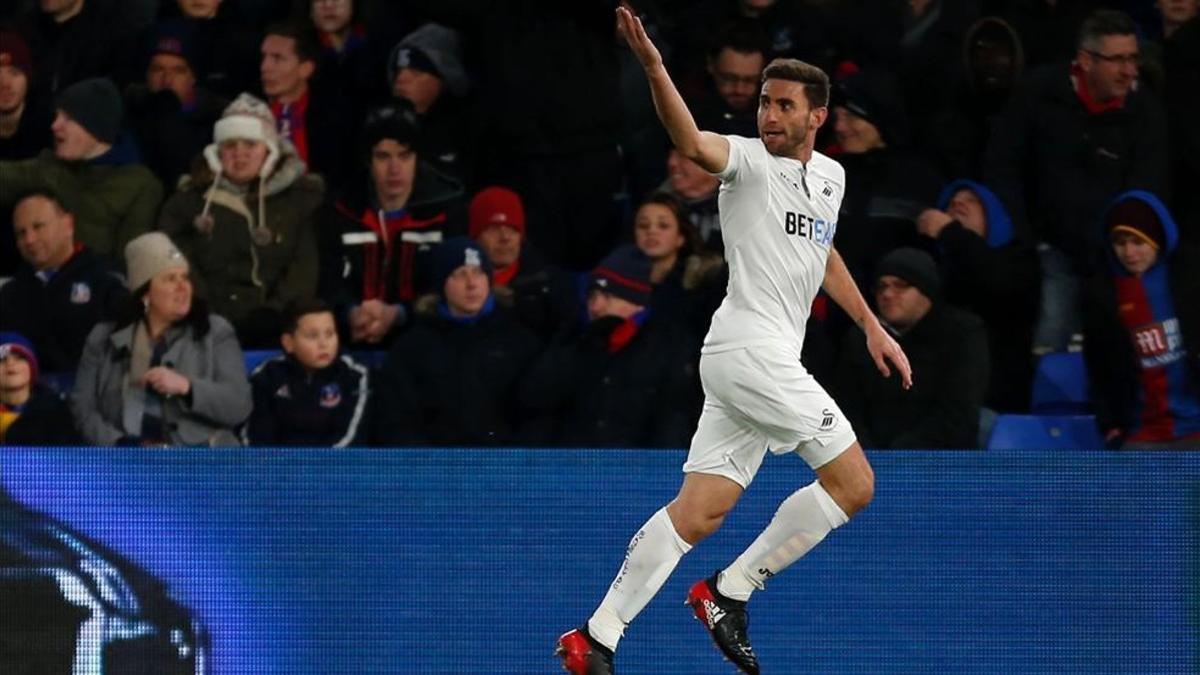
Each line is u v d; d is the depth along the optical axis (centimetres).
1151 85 3572
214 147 3512
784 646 2741
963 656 2753
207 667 2708
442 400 3241
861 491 2289
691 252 3300
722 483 2316
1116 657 2764
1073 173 3488
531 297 3403
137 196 3572
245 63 3747
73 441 3262
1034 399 3416
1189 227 3544
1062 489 2773
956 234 3391
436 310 3281
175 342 3281
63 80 3778
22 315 3428
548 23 3638
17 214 3428
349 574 2725
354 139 3709
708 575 2736
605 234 3650
